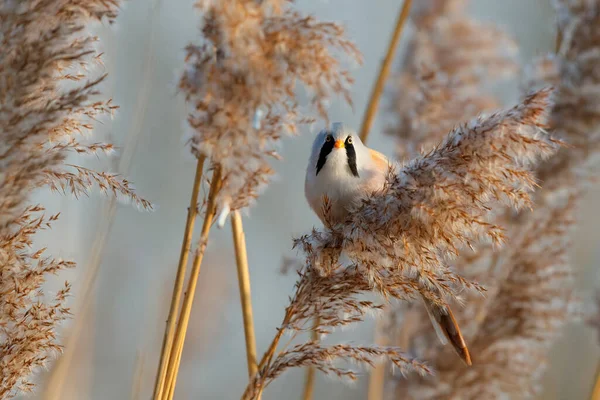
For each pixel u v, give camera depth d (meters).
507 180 4.99
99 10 4.97
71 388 5.14
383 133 5.21
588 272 5.29
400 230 5.00
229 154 4.98
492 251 5.13
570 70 5.14
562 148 5.13
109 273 5.39
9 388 4.99
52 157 4.96
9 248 4.98
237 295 5.40
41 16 4.97
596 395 5.12
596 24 5.14
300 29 4.97
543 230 5.13
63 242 5.09
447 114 5.20
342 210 5.11
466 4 5.23
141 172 5.47
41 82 4.97
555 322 5.14
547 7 6.02
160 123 5.47
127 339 5.39
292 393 5.48
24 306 4.99
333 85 4.98
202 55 4.98
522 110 4.98
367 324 5.40
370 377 5.15
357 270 5.01
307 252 5.01
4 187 4.96
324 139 5.12
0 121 4.96
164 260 5.39
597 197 5.30
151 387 5.28
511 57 5.21
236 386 5.42
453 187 4.99
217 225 4.98
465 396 5.14
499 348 5.14
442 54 5.21
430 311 5.06
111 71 5.08
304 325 5.00
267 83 4.97
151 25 5.09
